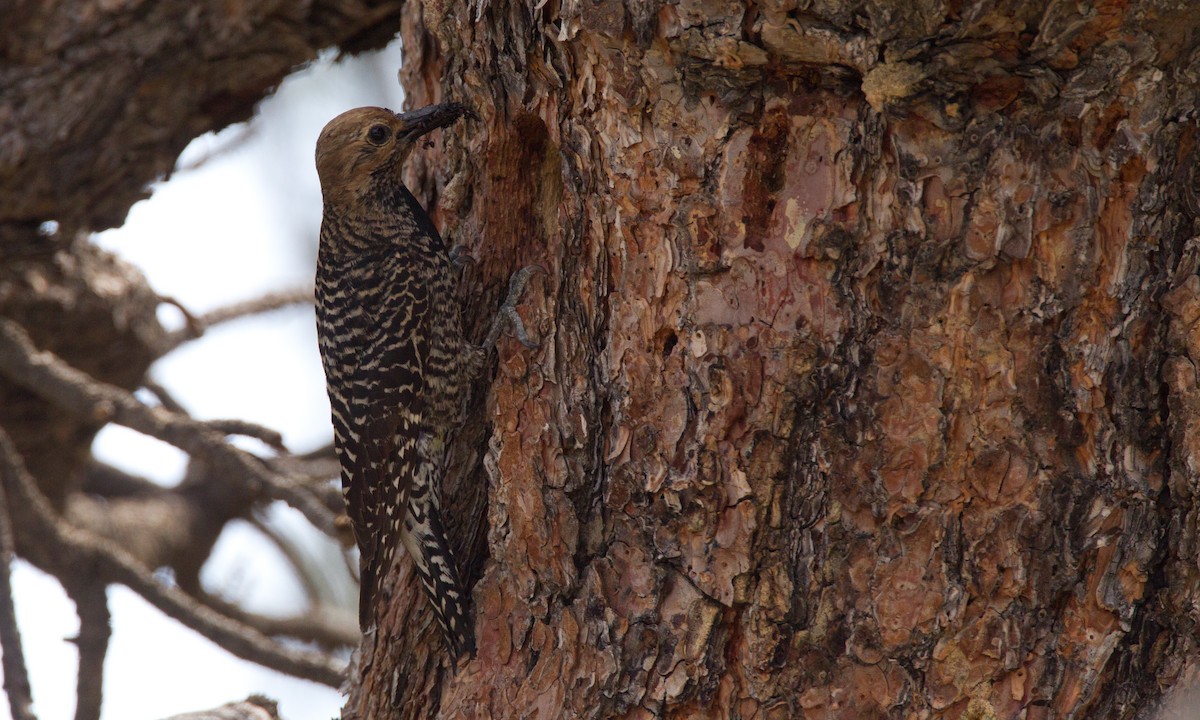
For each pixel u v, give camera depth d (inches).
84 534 450.6
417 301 380.8
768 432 291.9
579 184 323.0
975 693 287.7
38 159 459.5
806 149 286.4
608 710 310.3
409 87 387.9
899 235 281.0
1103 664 283.9
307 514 433.4
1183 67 265.9
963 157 275.9
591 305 324.2
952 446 284.5
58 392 451.2
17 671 409.4
